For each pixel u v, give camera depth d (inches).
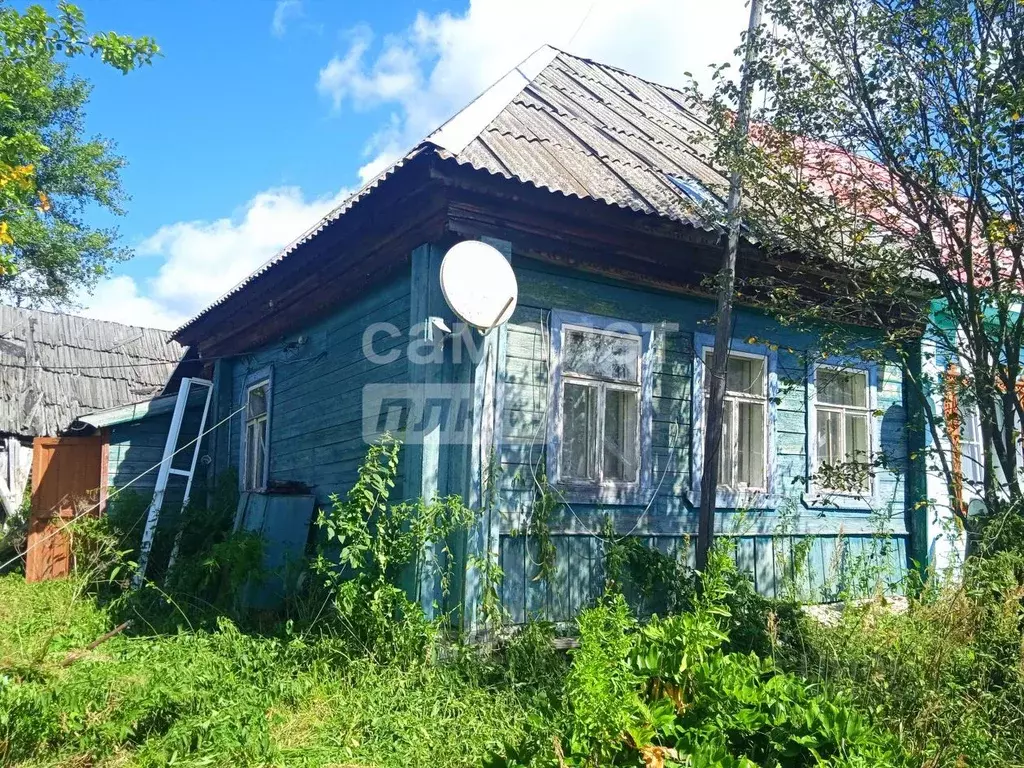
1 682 153.8
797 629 205.2
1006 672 158.9
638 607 244.8
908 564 313.1
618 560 233.6
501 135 258.4
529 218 229.5
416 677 189.9
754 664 143.3
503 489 227.1
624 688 118.3
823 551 293.0
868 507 305.4
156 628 246.4
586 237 240.4
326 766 148.8
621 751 113.6
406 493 226.8
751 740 125.7
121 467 389.1
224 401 400.5
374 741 161.5
